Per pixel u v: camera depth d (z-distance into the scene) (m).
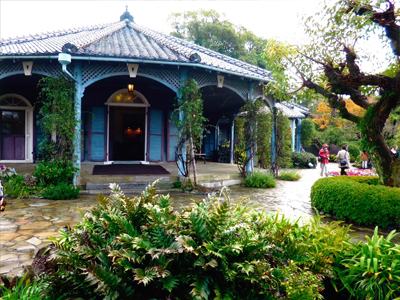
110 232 2.58
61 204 6.28
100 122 11.76
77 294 2.23
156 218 2.38
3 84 11.02
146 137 12.28
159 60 7.75
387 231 4.87
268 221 3.18
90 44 8.46
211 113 16.20
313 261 2.70
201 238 2.30
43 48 8.00
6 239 4.00
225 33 27.86
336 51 6.02
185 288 2.24
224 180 9.70
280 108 12.05
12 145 11.47
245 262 2.22
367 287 2.54
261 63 30.31
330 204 5.62
